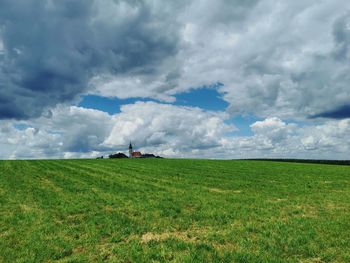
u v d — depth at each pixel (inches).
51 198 1025.5
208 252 504.7
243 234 609.9
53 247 538.6
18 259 484.7
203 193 1162.6
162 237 604.7
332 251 504.4
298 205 928.3
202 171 2251.5
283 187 1375.5
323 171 2416.3
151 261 472.4
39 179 1615.4
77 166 2613.2
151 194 1127.6
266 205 917.2
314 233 604.7
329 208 884.6
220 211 823.7
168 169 2421.3
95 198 1031.0
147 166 2768.2
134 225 682.8
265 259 468.4
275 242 551.8
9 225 682.2
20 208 863.1
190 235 610.2
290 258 476.4
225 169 2487.7
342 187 1393.9
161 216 770.8
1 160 3267.7
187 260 463.5
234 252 500.7
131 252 508.1
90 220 728.3
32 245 546.6
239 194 1144.2
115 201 972.6
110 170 2258.9
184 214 792.3
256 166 2955.2
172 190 1241.4
